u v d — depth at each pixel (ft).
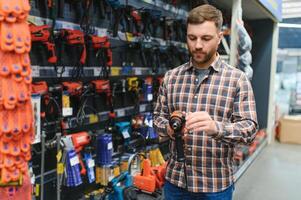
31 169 6.83
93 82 8.06
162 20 10.75
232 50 10.79
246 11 15.74
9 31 2.80
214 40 4.46
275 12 16.12
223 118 4.68
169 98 5.21
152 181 8.41
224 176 4.88
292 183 12.93
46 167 7.48
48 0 6.88
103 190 8.25
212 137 4.35
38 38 6.31
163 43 11.07
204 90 4.80
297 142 19.69
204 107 4.76
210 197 4.87
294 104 25.16
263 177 13.60
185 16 12.37
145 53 10.24
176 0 11.44
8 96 2.85
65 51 7.55
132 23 9.46
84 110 8.36
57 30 7.06
